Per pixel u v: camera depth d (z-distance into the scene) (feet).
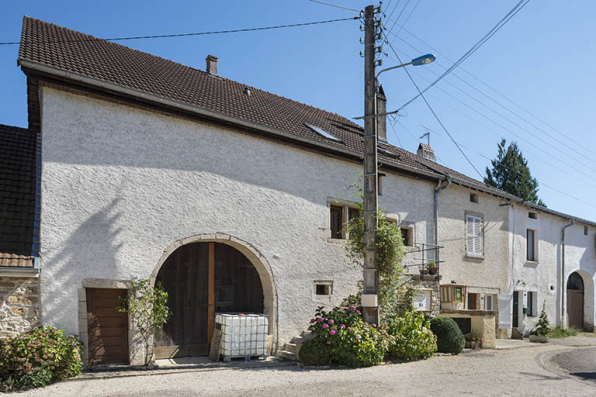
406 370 30.30
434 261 46.70
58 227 27.40
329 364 31.68
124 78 32.89
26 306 26.02
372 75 33.99
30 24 37.04
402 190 45.70
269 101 48.06
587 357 39.58
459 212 51.60
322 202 39.68
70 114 28.66
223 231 33.71
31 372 23.30
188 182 32.58
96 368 27.84
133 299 29.32
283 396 22.56
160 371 27.89
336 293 39.58
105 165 29.45
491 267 54.70
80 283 27.76
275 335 35.35
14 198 28.86
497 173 94.73
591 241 71.05
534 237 62.23
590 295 69.77
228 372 28.53
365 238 33.60
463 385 25.98
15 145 34.47
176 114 32.42
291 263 37.04
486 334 43.32
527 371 31.19
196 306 34.27
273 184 36.81
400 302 40.75
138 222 30.25
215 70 48.21
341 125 53.36
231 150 34.91
